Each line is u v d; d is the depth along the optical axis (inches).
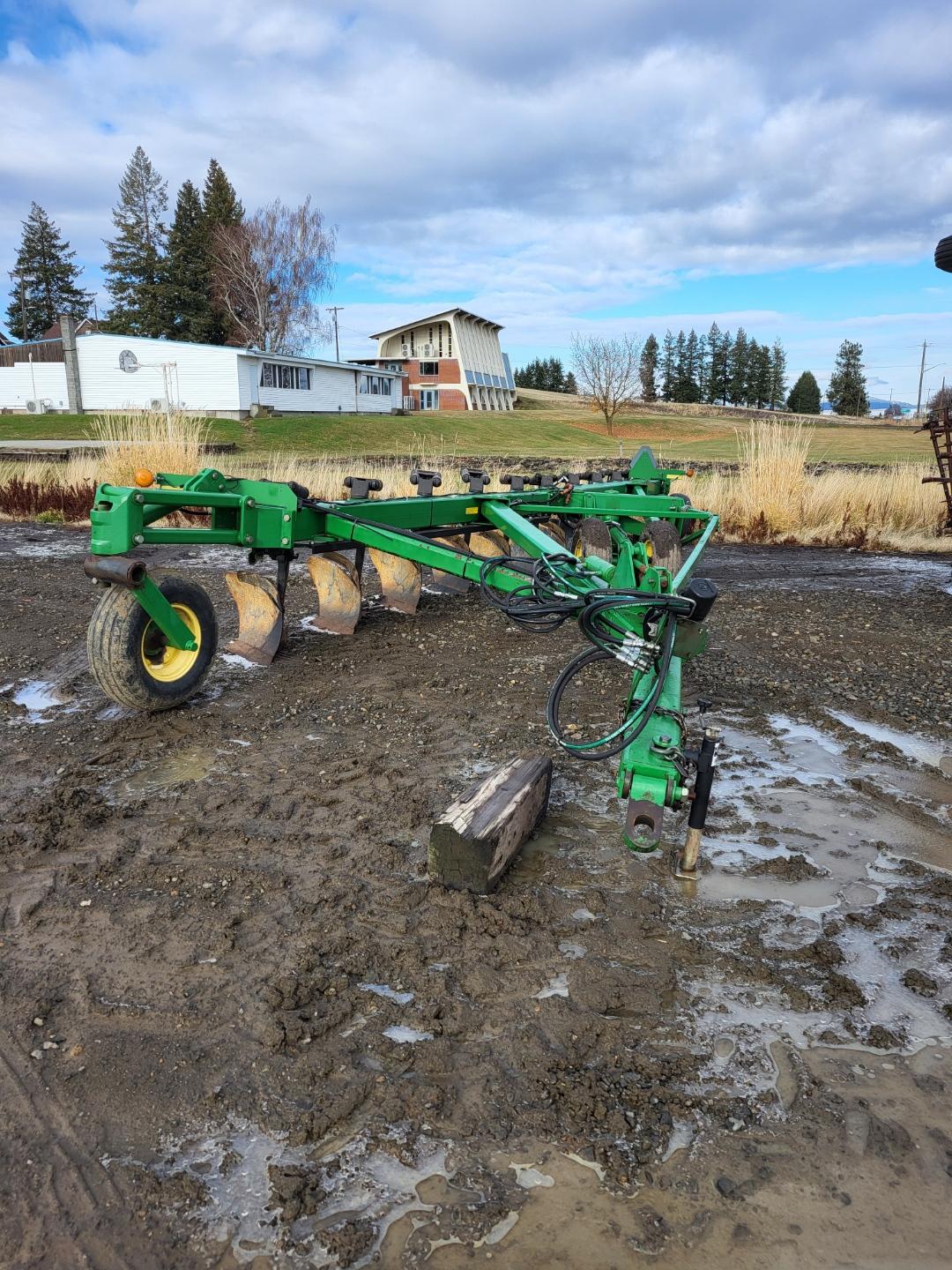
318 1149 80.8
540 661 236.8
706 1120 85.2
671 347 4128.9
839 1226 74.2
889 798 157.2
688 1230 73.5
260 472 598.5
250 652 233.9
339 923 114.9
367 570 373.4
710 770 118.7
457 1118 84.6
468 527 276.7
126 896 120.3
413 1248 71.5
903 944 114.5
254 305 2529.5
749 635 272.7
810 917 119.8
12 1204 74.8
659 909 120.2
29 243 3221.0
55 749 172.2
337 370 2010.3
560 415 2669.8
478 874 120.9
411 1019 97.7
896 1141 83.1
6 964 105.5
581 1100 87.0
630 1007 101.0
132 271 2630.4
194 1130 82.4
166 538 181.6
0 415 1705.2
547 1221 74.0
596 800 152.9
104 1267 69.6
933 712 203.6
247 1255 70.8
